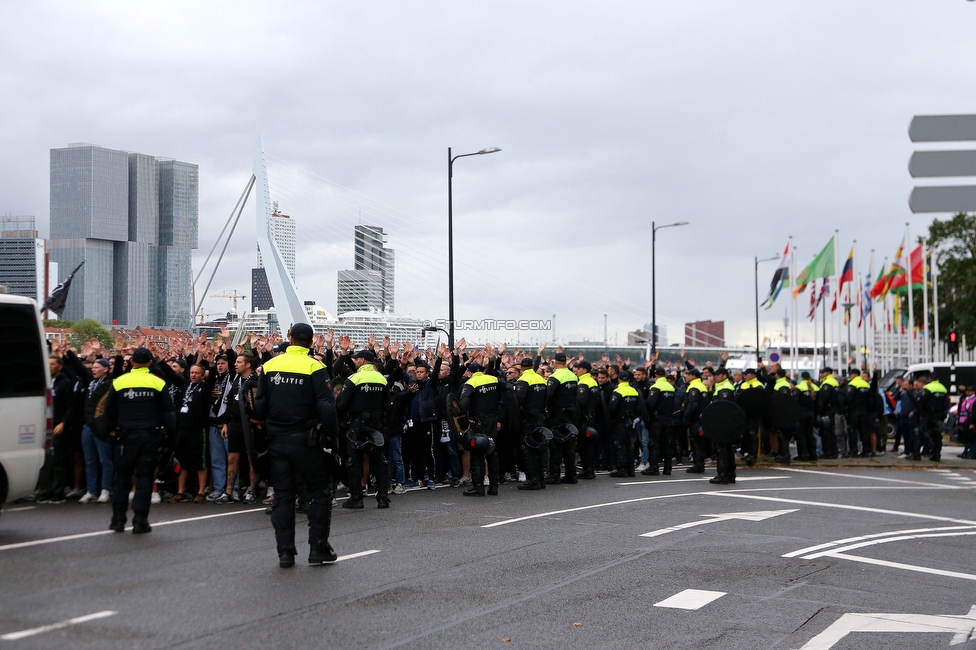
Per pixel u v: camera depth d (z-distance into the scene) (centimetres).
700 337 9119
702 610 673
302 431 793
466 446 1345
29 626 590
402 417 1395
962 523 1124
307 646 557
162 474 1252
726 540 974
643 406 1717
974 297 5669
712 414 1534
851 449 2152
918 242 4350
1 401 970
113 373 1224
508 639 585
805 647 585
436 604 671
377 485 1203
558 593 717
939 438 2022
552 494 1378
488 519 1102
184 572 762
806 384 1983
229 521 1050
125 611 630
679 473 1769
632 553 891
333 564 809
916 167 762
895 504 1291
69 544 889
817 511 1208
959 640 606
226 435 1229
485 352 1521
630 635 603
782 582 775
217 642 560
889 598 725
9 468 970
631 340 7906
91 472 1246
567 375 1516
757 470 1822
